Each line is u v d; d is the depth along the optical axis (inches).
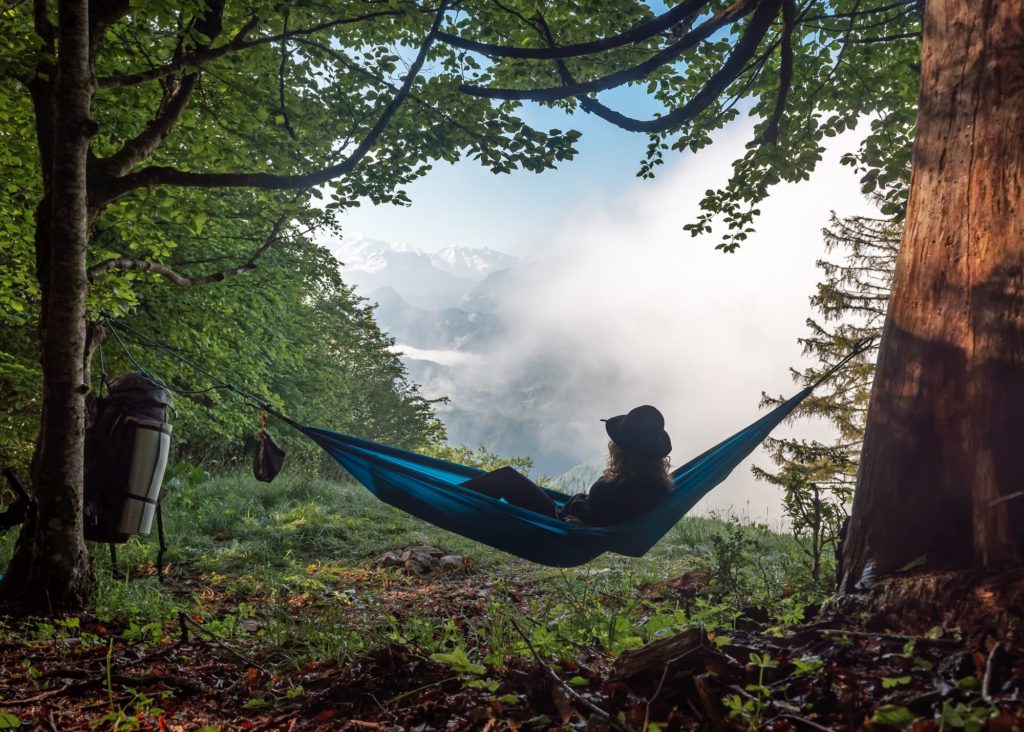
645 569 300.7
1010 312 120.2
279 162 316.2
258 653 163.8
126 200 313.6
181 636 176.2
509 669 123.6
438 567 327.3
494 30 337.1
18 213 358.0
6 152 332.8
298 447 710.5
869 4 350.6
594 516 186.4
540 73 357.1
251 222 452.8
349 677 134.2
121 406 217.9
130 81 241.1
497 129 315.3
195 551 327.9
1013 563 110.1
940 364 127.0
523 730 103.0
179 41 258.5
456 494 182.2
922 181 137.3
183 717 126.1
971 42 133.9
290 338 694.5
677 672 102.7
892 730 82.6
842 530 141.6
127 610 206.5
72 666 153.2
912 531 124.5
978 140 130.0
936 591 110.4
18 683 142.4
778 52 359.6
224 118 310.8
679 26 295.7
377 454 210.8
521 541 182.4
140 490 215.9
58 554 208.5
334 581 294.8
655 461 187.8
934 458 125.3
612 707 102.3
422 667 133.6
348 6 285.7
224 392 564.4
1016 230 123.0
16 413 463.5
